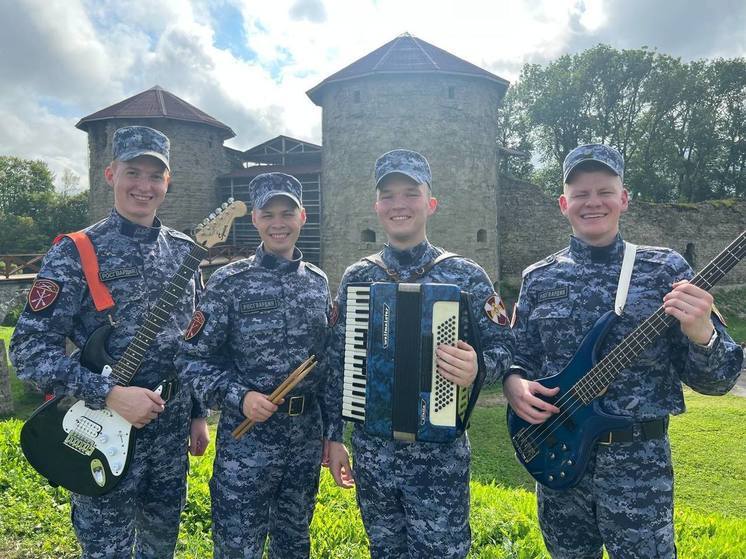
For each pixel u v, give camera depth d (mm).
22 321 2631
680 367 2582
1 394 13461
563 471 2584
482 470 9609
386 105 20188
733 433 11258
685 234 28672
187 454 3111
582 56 39500
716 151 40375
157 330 2805
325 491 4715
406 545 2664
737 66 37750
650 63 37938
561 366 2752
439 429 2352
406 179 2713
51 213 53656
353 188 20812
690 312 2252
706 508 8078
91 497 2691
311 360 2807
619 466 2494
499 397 14734
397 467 2549
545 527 2811
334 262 21719
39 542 3713
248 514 2777
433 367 2361
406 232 2734
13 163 56625
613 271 2719
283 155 31906
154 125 27828
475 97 20766
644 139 40562
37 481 4562
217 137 30281
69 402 2689
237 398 2676
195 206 29016
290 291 3004
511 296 26859
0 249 47344
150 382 2865
